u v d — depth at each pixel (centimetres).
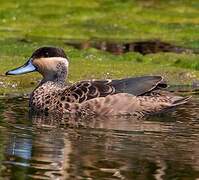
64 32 4141
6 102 2181
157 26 4431
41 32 4106
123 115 1981
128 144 1650
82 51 3353
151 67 2947
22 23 4406
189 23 4681
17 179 1364
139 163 1491
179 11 5031
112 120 1936
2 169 1423
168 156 1550
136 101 1988
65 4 5016
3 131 1750
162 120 1945
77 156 1531
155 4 5206
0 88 2466
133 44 3853
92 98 1989
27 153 1545
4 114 1973
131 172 1427
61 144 1631
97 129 1809
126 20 4609
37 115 1977
